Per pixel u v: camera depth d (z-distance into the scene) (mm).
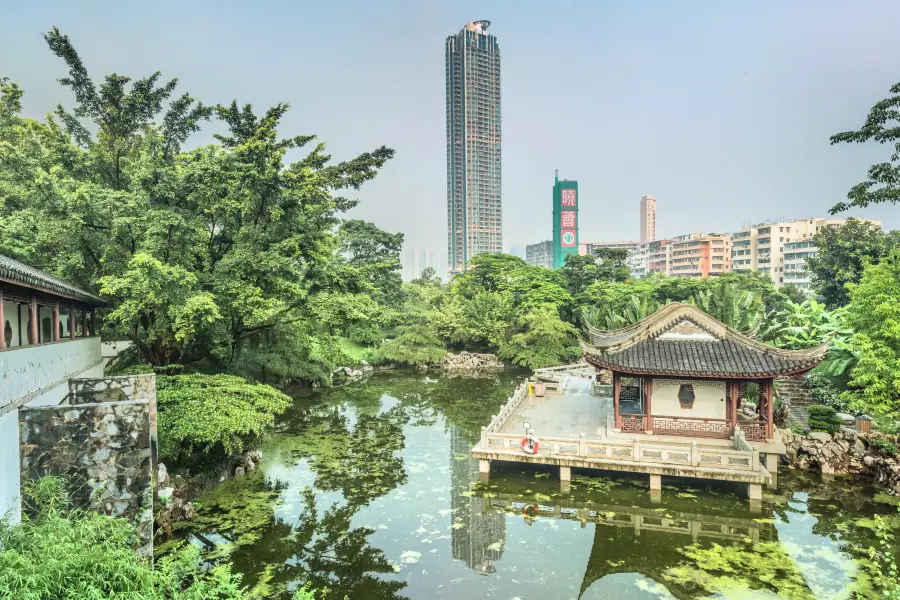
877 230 50281
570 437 25281
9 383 12609
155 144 31172
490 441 23938
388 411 38344
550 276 71938
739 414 25719
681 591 15000
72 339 19328
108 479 13914
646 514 20125
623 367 23484
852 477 22891
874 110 29531
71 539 10859
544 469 24469
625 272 74000
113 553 10719
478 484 23156
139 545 13828
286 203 27938
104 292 20656
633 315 44594
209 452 24125
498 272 74938
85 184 24984
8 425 12531
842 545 17531
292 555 17344
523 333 61625
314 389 45469
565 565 16688
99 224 25188
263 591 15250
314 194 30031
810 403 31219
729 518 19641
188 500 21328
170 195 25781
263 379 39438
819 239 50375
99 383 18906
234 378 25219
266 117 29047
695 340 24500
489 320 63344
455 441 30406
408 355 58562
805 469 23859
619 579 15758
